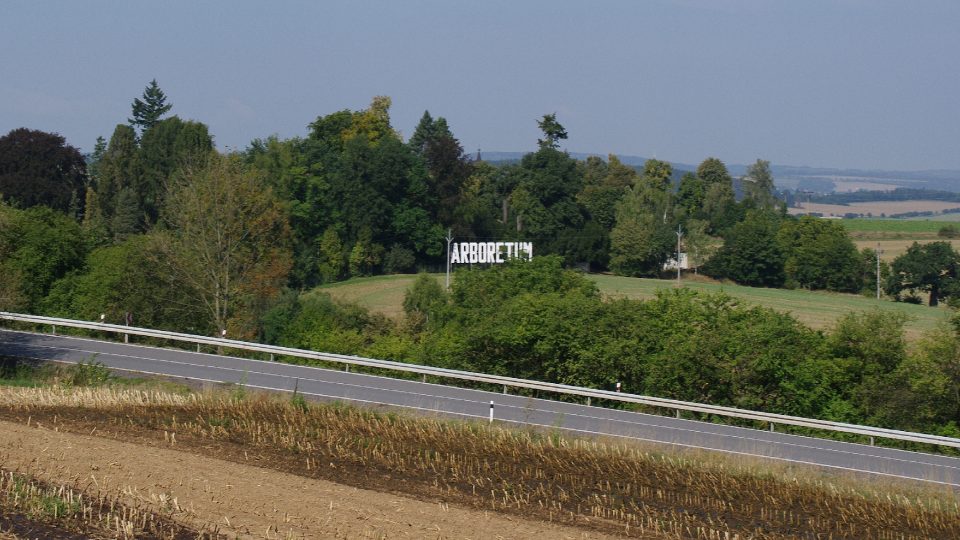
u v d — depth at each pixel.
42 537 15.69
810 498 21.58
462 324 53.50
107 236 77.62
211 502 18.17
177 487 19.06
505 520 18.50
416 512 18.55
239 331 54.56
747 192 170.62
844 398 42.97
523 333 44.53
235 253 54.81
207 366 38.84
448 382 41.56
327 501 18.81
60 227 58.47
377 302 77.69
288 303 60.06
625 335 44.44
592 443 25.72
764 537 18.72
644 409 38.84
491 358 46.03
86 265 58.34
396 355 50.78
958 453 34.44
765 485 22.38
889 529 19.84
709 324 44.41
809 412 41.09
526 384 38.28
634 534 18.25
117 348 42.00
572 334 44.56
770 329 42.75
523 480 21.66
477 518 18.45
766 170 175.62
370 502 19.00
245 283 55.50
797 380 41.12
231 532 16.47
